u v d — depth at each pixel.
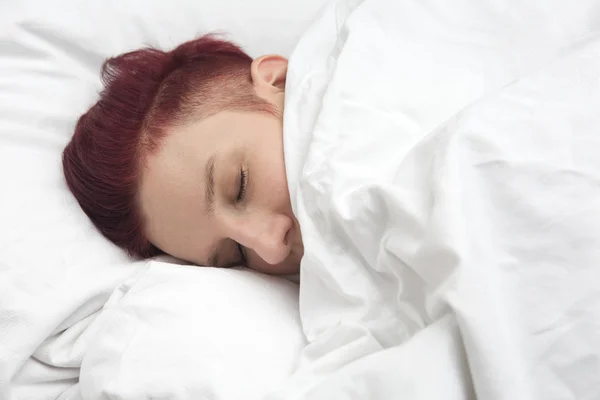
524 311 0.51
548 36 0.76
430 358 0.50
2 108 0.85
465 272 0.50
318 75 0.77
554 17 0.77
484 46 0.76
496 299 0.49
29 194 0.79
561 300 0.51
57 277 0.74
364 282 0.64
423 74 0.72
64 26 0.93
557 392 0.49
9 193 0.78
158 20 0.99
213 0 1.01
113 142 0.80
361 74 0.73
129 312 0.68
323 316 0.67
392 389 0.51
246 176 0.74
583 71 0.60
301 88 0.77
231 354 0.64
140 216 0.80
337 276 0.65
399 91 0.71
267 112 0.78
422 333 0.53
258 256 0.79
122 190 0.79
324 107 0.70
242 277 0.75
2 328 0.69
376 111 0.69
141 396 0.62
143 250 0.83
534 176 0.53
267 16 1.01
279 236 0.73
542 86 0.59
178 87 0.82
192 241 0.78
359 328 0.62
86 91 0.92
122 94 0.83
